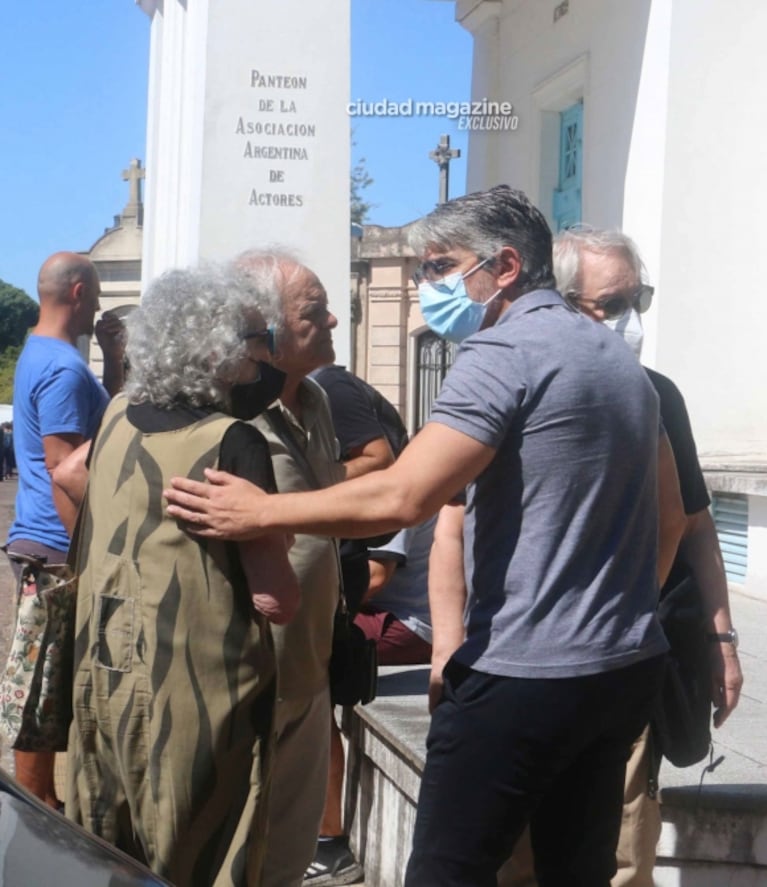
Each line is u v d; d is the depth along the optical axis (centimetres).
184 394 307
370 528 285
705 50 930
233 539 294
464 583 342
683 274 927
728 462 891
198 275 314
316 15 899
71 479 422
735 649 364
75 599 324
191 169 937
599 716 287
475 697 288
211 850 306
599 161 1058
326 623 370
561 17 1148
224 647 301
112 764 309
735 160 931
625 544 293
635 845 365
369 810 497
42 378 508
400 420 521
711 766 389
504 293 307
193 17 938
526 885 382
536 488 284
